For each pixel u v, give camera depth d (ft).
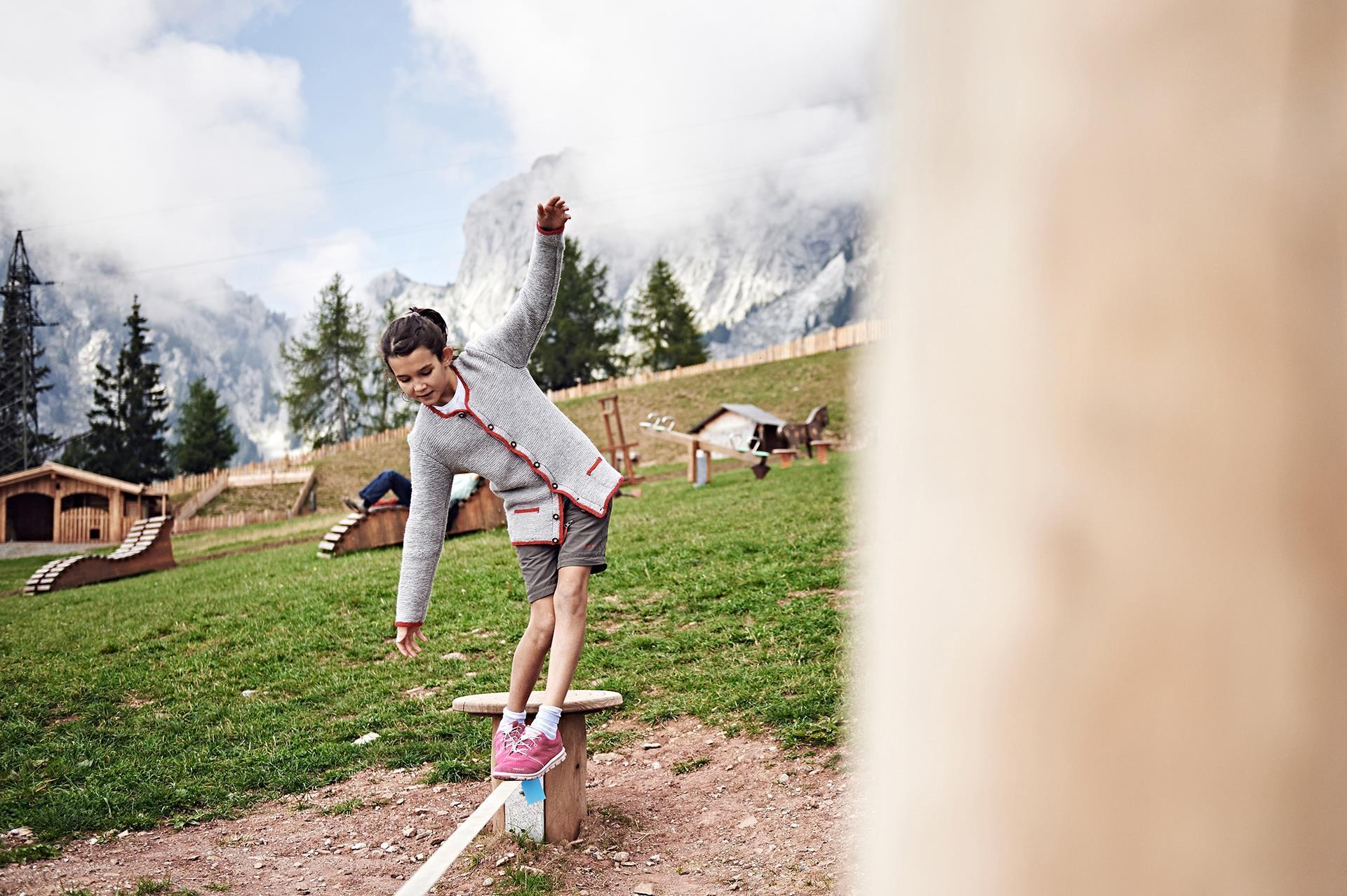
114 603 43.37
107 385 262.06
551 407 12.19
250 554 64.49
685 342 276.41
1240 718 1.22
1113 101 1.26
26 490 120.88
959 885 1.46
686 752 17.71
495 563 40.04
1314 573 1.17
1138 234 1.24
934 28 1.44
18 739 22.65
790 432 90.79
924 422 1.49
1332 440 1.16
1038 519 1.34
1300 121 1.16
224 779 18.67
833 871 12.12
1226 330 1.19
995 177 1.37
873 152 1.53
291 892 13.34
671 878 12.73
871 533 1.62
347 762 19.17
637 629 27.14
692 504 53.21
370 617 32.96
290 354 277.44
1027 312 1.33
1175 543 1.24
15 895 13.20
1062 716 1.34
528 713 13.08
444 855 8.91
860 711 1.66
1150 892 1.28
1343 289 1.15
